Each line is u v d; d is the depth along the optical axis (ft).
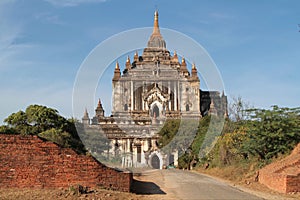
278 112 103.04
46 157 66.28
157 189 79.61
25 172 65.10
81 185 64.80
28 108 149.89
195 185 88.02
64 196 60.23
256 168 101.55
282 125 100.48
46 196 59.93
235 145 126.52
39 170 65.62
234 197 71.00
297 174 78.07
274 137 101.40
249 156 115.03
